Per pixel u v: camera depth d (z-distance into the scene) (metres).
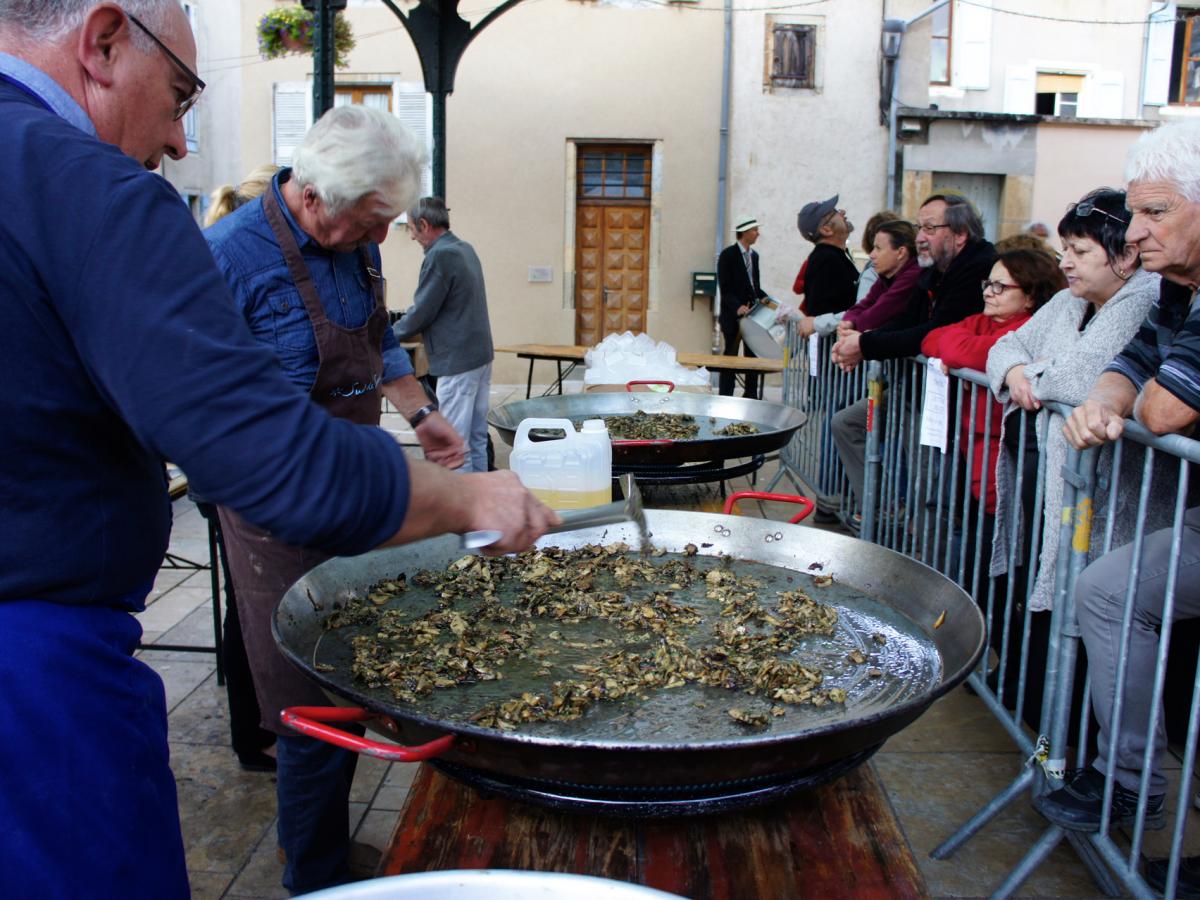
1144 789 2.03
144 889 1.17
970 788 2.77
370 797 2.73
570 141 11.23
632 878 1.38
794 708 1.55
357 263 2.12
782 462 6.15
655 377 4.96
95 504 1.11
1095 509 2.35
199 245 1.03
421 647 1.76
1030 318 2.89
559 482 2.45
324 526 0.96
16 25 1.11
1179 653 2.45
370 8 11.11
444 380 5.57
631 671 1.66
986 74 13.95
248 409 0.94
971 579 3.29
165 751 1.28
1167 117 14.20
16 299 0.99
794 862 1.42
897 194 11.54
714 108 11.17
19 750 1.06
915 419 3.71
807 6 11.03
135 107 1.17
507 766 1.27
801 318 6.11
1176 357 1.91
